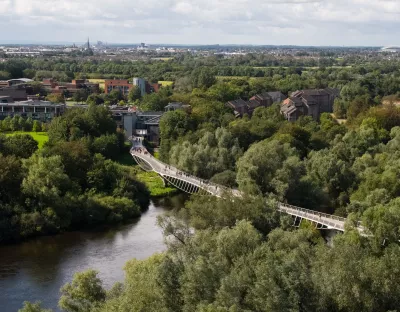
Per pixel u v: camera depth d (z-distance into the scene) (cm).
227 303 6719
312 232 10688
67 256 11850
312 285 6750
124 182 16300
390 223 9256
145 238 13138
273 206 11662
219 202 11638
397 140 17075
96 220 14388
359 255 7438
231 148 17500
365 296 6538
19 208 13538
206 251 8694
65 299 8038
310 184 13875
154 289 7362
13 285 10250
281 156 15400
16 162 14425
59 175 14525
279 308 6406
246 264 7731
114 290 8175
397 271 6862
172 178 17225
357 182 14162
